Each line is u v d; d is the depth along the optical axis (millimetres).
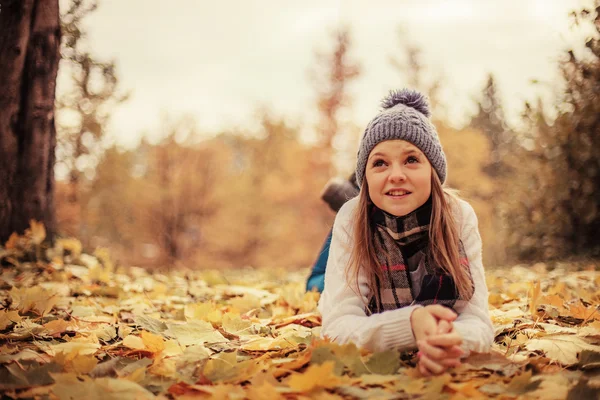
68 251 4414
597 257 6008
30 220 4172
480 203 18359
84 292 3445
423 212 1895
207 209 24750
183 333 2004
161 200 24219
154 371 1620
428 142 1881
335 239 2086
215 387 1412
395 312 1673
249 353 1923
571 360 1668
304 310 2967
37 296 2590
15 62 4027
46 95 4156
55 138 4352
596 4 4004
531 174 6859
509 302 3105
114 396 1371
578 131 5785
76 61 4664
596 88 5117
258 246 24484
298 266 24359
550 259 6379
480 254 1992
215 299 3428
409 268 1954
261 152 26078
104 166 17062
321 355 1575
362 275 1968
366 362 1585
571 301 2869
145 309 2932
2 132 4051
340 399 1320
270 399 1328
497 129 22125
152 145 24969
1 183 4094
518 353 1830
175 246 24234
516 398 1353
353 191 3523
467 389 1378
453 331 1584
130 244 24625
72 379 1446
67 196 15609
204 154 25078
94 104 6816
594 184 5949
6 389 1435
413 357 1751
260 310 3010
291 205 24672
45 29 4082
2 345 1947
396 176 1834
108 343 2061
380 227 1951
